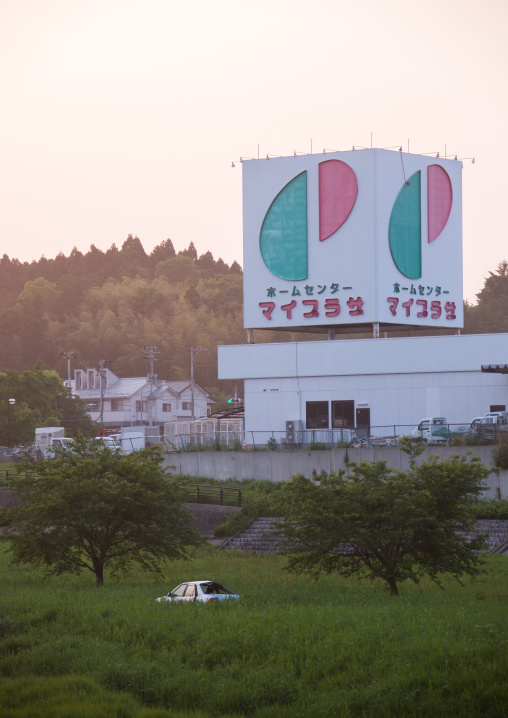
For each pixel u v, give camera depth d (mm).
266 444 118312
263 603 53844
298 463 106812
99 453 74875
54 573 73938
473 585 64000
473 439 98188
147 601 54406
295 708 35531
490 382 115688
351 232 121688
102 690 39188
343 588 62594
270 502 98625
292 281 124125
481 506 88562
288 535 63156
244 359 125000
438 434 105250
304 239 123750
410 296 122812
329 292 122375
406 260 122812
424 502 60031
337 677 37688
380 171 121375
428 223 124875
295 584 65312
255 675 38875
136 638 46156
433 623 43344
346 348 120938
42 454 144625
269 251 125312
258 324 125062
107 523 69625
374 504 61125
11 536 70625
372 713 34219
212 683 38844
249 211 126312
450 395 116875
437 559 60250
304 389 122375
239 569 76938
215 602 51688
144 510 70688
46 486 70188
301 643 42156
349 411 120375
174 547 71562
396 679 36125
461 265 127250
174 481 74312
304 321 123312
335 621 44969
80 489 69125
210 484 110812
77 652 44250
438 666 37250
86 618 50406
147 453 75125
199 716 35844
